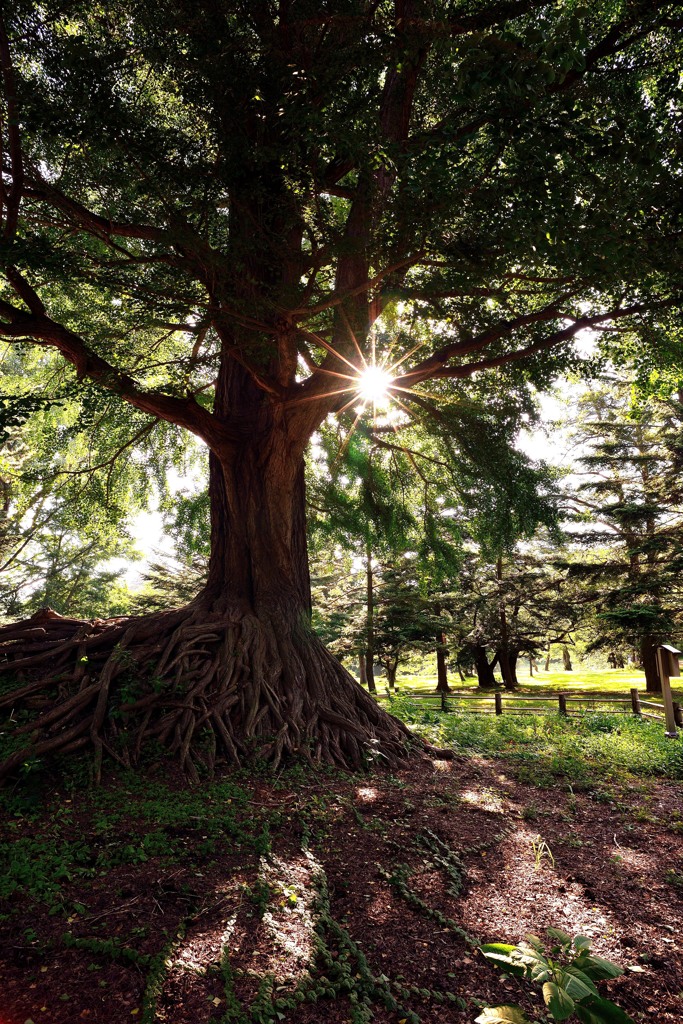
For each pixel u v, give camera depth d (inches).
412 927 195.3
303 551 460.4
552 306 383.6
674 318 368.2
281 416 402.3
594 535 967.0
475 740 489.1
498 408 468.8
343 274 338.6
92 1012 144.8
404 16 294.5
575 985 110.5
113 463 553.0
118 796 275.3
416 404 488.4
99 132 272.5
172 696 347.9
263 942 176.7
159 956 163.0
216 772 316.5
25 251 288.2
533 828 290.4
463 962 179.0
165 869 214.1
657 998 164.4
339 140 253.4
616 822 299.9
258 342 337.1
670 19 311.9
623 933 195.9
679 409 901.8
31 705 333.4
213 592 432.1
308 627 427.2
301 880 216.8
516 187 214.8
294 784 312.5
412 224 271.1
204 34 277.4
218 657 380.2
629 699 784.9
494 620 1167.6
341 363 354.9
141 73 345.7
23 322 340.5
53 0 285.6
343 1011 153.3
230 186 302.5
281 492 428.1
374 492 553.6
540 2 305.9
